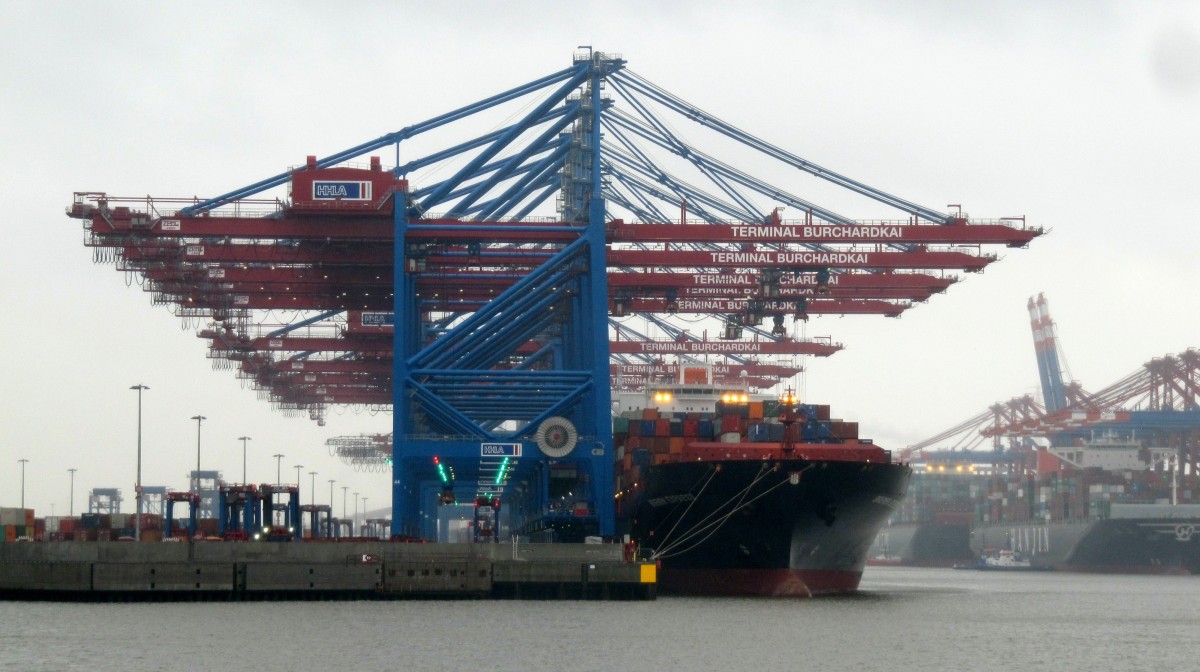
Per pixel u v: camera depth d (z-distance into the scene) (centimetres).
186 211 8944
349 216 8956
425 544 7875
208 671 5003
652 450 9100
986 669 5294
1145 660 5747
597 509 8675
